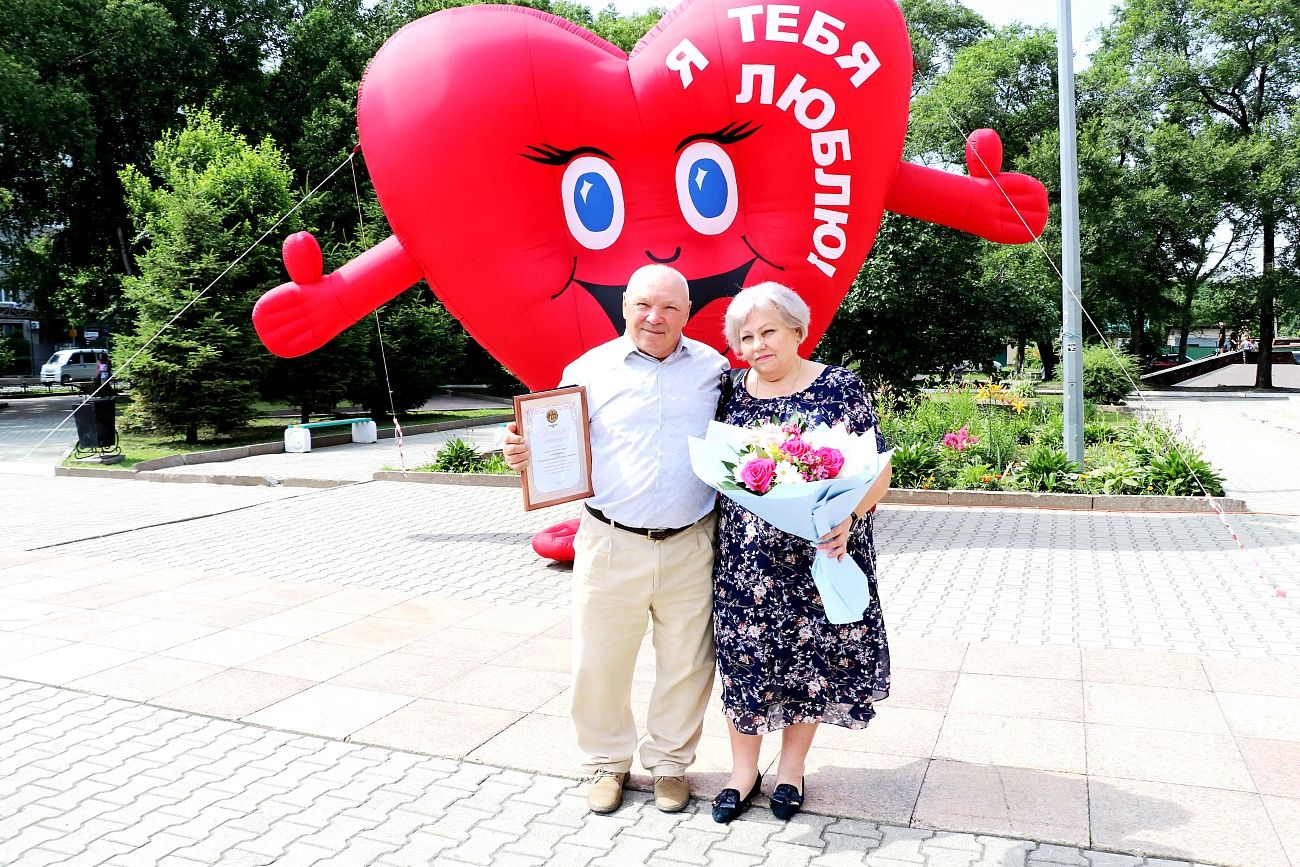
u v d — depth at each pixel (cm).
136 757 383
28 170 2577
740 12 560
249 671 481
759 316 312
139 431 1873
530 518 928
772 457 287
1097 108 3186
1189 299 3322
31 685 466
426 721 414
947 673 459
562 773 363
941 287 1501
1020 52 3131
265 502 1040
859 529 315
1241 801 324
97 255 2817
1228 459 1277
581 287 579
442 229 573
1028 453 1084
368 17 3033
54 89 2231
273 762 377
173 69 2612
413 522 909
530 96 555
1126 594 600
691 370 330
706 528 333
